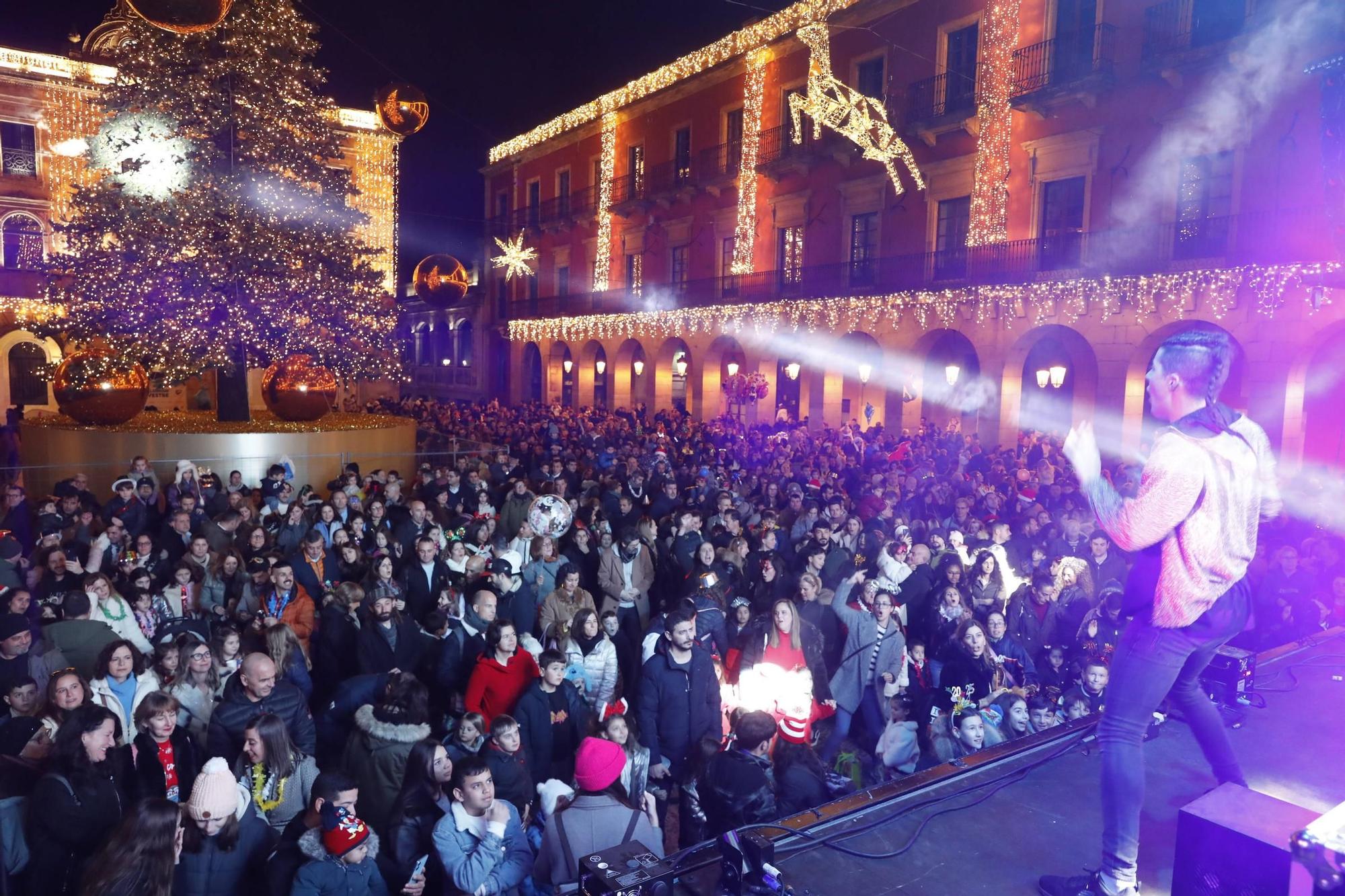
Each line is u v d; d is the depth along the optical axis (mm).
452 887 3889
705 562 7797
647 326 31516
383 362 18844
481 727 4605
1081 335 18891
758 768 4266
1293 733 3760
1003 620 6844
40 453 16750
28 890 3744
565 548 9062
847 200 24859
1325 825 1926
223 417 18656
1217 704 3963
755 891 2658
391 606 6312
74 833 3750
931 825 3066
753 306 26859
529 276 40594
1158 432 2715
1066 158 19172
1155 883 2693
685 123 30984
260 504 11555
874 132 23359
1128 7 17969
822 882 2729
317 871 3539
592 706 5727
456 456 15133
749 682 5742
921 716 5992
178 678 5273
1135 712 2668
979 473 13781
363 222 18953
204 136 16953
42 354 33125
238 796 3803
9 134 31688
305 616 7070
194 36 16172
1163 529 2566
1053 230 19719
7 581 6883
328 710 5539
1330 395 15930
